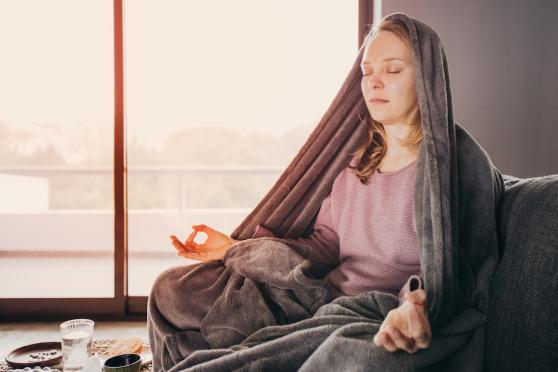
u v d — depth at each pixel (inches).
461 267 41.2
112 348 61.9
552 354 33.9
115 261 93.4
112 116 91.9
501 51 80.6
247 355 41.3
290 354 40.4
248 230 52.2
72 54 210.7
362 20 86.5
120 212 93.0
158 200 338.6
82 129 308.7
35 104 245.4
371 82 44.1
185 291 48.6
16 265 144.2
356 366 34.4
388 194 44.7
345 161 49.1
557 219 37.2
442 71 41.1
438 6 79.8
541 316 35.1
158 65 311.6
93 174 202.4
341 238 48.0
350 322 40.6
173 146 420.8
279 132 409.1
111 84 91.4
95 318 94.0
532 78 81.0
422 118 40.6
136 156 387.5
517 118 81.5
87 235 168.1
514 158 82.0
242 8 258.7
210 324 47.3
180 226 179.8
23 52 210.8
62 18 204.2
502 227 42.3
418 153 42.6
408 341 33.9
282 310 47.8
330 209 49.8
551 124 81.4
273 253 48.1
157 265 148.1
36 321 93.3
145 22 117.2
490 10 80.0
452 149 40.9
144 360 57.4
